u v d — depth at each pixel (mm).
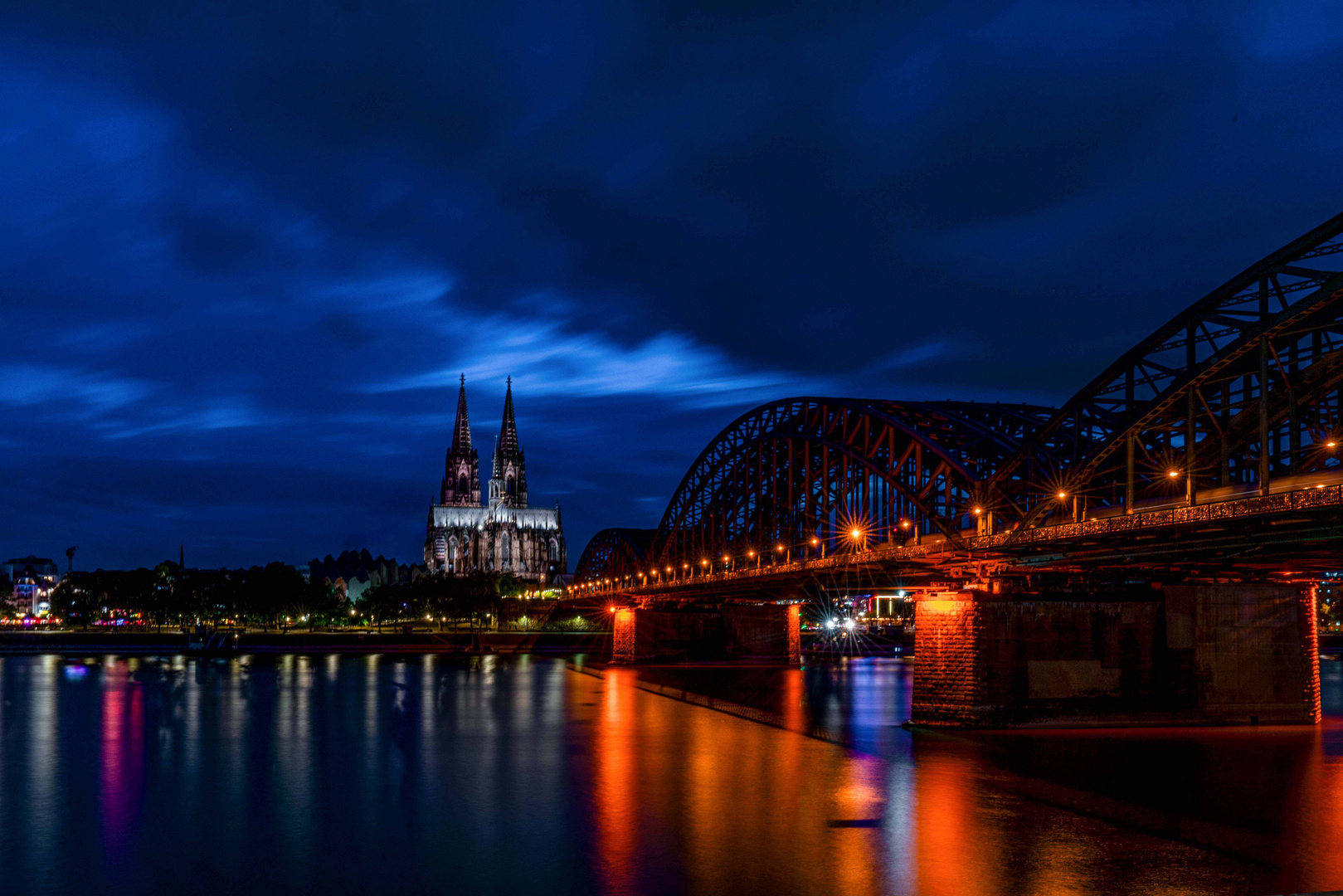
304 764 67062
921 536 82625
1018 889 39750
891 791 56062
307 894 40312
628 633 165500
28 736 79312
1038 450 69812
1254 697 74312
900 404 92312
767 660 165125
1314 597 76125
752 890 39938
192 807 54312
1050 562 66875
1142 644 73062
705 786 59094
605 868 43094
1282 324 50188
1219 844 45500
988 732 70688
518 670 152750
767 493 123000
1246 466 59312
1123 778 57844
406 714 94062
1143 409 58531
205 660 174250
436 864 43875
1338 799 53219
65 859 44906
